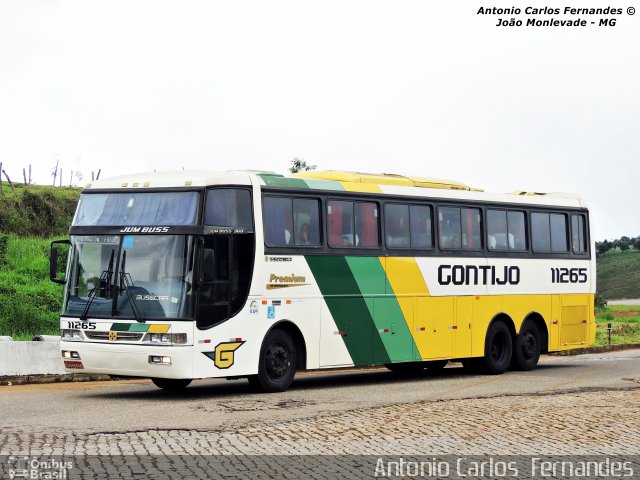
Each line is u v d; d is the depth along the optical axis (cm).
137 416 1622
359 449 1302
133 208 1956
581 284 2852
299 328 2080
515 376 2525
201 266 1889
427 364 2692
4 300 3478
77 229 1992
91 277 1953
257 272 1989
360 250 2219
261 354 2005
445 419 1588
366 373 2697
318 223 2134
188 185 1927
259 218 2003
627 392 2034
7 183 5541
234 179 1973
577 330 2834
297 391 2084
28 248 4256
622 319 6244
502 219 2612
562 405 1789
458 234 2478
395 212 2316
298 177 2170
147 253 1912
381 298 2261
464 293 2478
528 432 1460
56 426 1488
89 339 1933
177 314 1867
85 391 2066
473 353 2503
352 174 2273
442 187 2484
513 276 2628
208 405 1789
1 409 1708
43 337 2409
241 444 1329
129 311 1900
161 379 2127
